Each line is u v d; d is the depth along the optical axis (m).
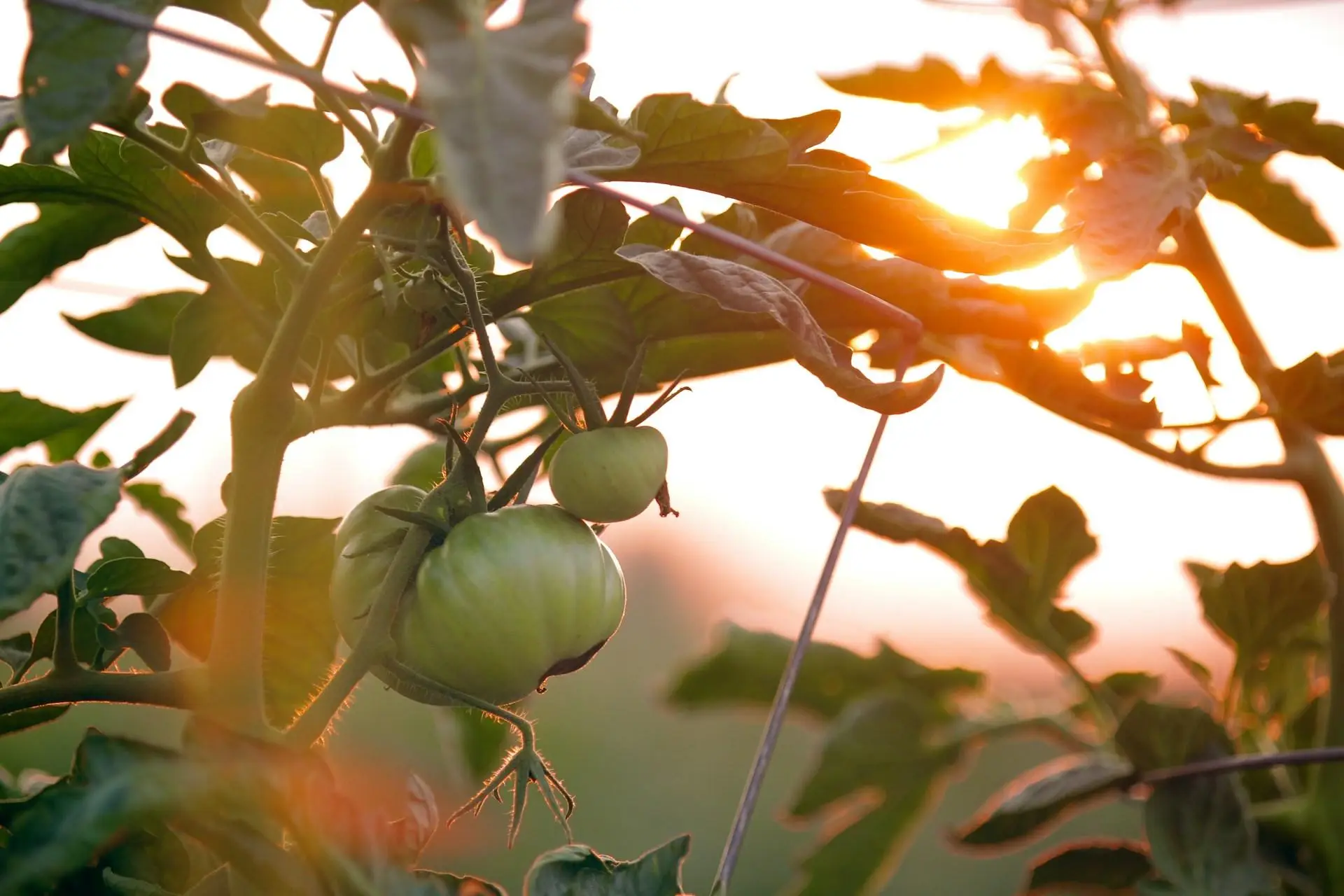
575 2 0.72
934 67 1.04
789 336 0.85
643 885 0.85
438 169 0.90
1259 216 1.09
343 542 0.87
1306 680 1.12
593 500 0.86
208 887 0.83
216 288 0.91
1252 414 1.00
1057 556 1.09
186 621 0.92
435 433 0.95
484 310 0.89
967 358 1.04
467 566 0.85
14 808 0.80
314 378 0.86
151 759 0.79
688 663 1.35
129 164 0.87
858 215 0.87
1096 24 1.03
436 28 0.72
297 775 0.81
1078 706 1.17
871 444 0.93
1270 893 0.99
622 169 0.86
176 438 0.85
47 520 0.80
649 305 0.92
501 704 0.86
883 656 1.29
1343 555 1.04
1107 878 1.05
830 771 1.19
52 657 0.85
